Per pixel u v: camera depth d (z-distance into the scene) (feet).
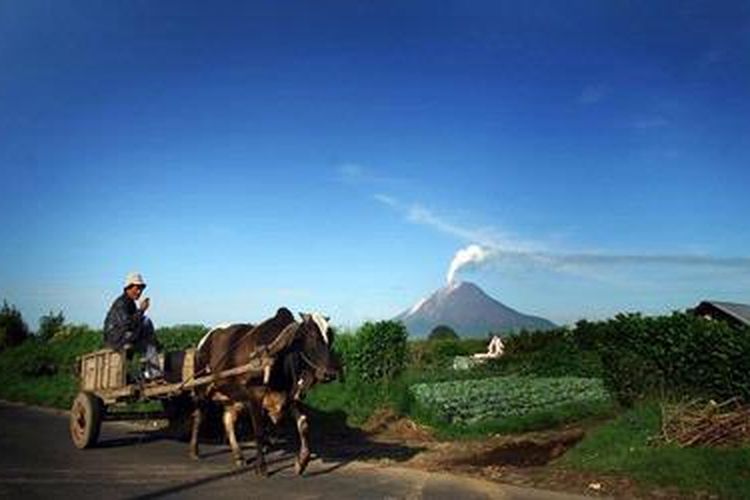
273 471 48.03
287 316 49.01
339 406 75.36
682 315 63.67
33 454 52.65
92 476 45.06
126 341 55.83
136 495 40.01
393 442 62.90
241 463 49.44
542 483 45.06
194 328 96.37
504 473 47.96
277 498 40.04
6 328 142.41
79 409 56.24
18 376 112.98
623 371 67.62
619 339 68.39
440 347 168.55
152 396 54.03
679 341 61.72
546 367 126.82
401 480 45.70
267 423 58.54
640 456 48.01
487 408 75.25
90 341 106.42
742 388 56.13
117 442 59.93
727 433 49.08
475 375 122.11
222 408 58.03
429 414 70.23
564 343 132.26
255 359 46.50
